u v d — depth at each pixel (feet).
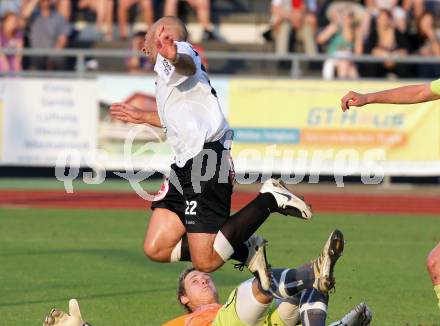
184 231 54.80
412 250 89.51
